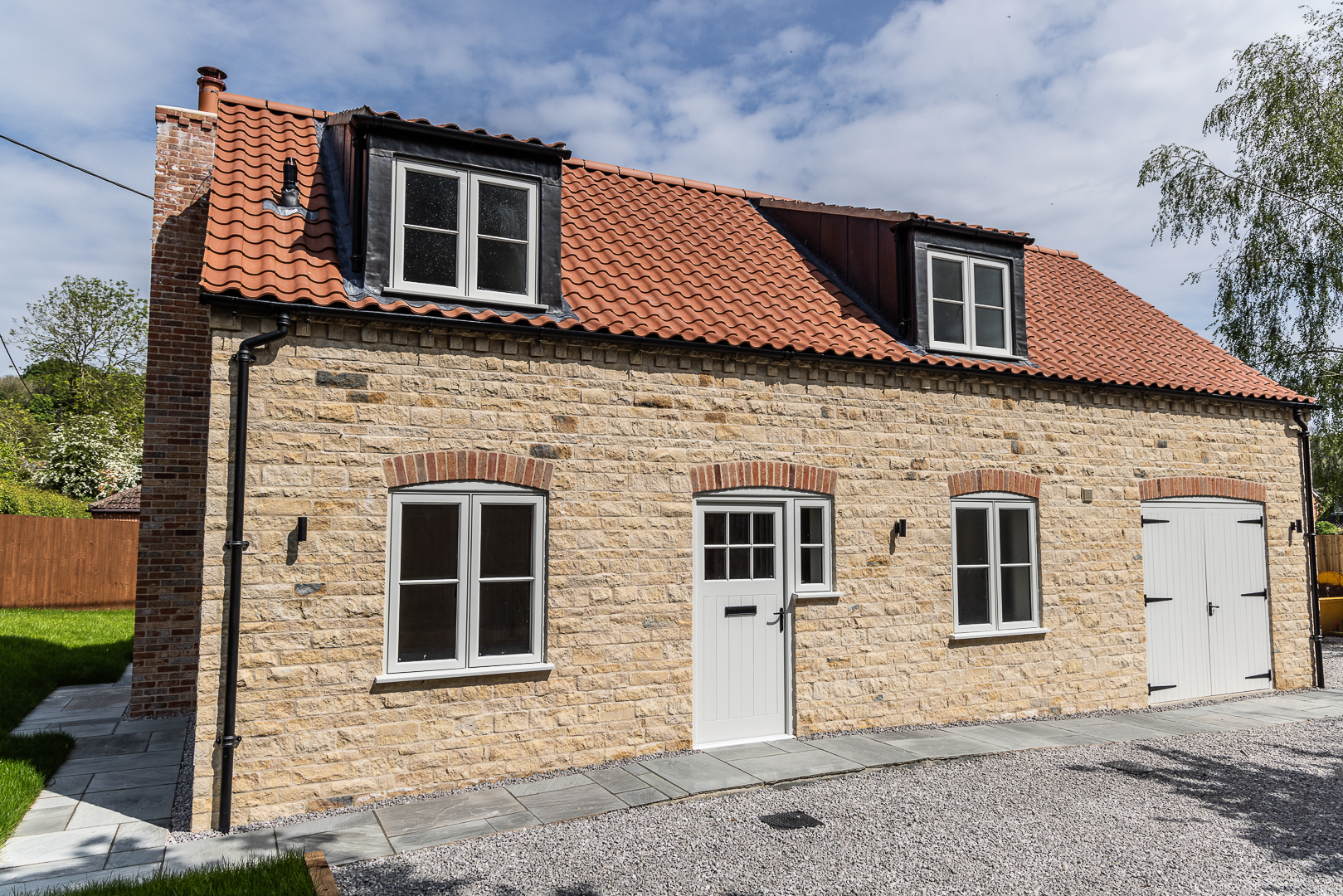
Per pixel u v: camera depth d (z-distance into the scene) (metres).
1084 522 10.20
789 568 8.49
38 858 5.40
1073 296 13.16
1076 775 7.28
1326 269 17.17
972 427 9.57
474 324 7.05
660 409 7.94
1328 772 7.48
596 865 5.25
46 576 20.53
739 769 7.26
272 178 8.09
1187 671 10.84
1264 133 17.64
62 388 39.62
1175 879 5.14
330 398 6.66
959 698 9.27
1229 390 11.26
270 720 6.24
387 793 6.58
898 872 5.19
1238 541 11.48
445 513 7.09
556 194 8.03
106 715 9.52
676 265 9.72
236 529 6.18
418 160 7.53
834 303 10.16
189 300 9.89
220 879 4.76
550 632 7.29
